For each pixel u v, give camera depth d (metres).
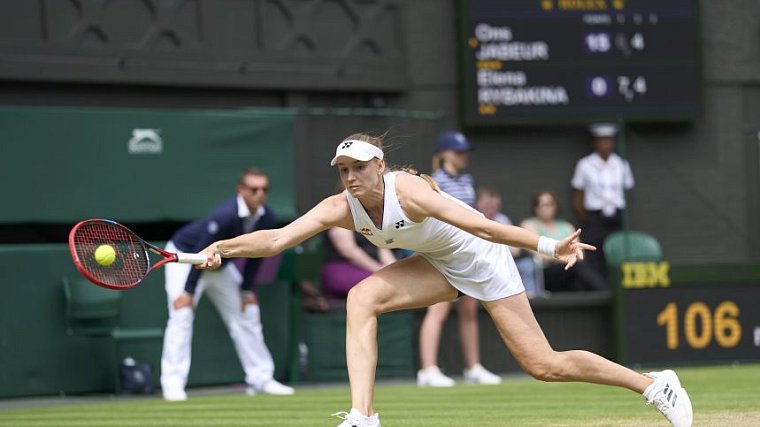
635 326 46.12
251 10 48.41
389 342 44.00
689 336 46.62
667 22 52.00
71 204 39.47
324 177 47.16
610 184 49.09
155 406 33.78
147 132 40.62
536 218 46.94
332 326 43.62
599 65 51.22
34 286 38.56
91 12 45.66
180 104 47.88
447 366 45.25
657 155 53.38
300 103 49.69
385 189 20.77
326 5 49.72
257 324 38.69
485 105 50.09
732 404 30.66
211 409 32.38
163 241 43.03
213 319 41.19
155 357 40.62
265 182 36.66
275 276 41.66
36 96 45.34
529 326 21.61
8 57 44.22
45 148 39.22
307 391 39.31
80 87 46.09
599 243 48.53
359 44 50.19
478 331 45.72
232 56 47.97
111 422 28.88
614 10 51.41
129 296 39.97
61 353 38.84
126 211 40.19
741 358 47.28
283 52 48.88
